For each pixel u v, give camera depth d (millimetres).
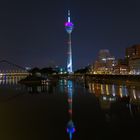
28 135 39062
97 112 60656
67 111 63000
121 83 177125
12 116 56531
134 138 36000
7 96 108062
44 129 43094
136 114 56656
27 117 55281
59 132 40562
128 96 95625
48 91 129750
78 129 42375
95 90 129125
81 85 176125
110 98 91625
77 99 91188
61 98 96062
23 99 94750
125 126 43844
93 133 39312
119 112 59812
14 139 37062
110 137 36688
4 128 44219
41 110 65625
